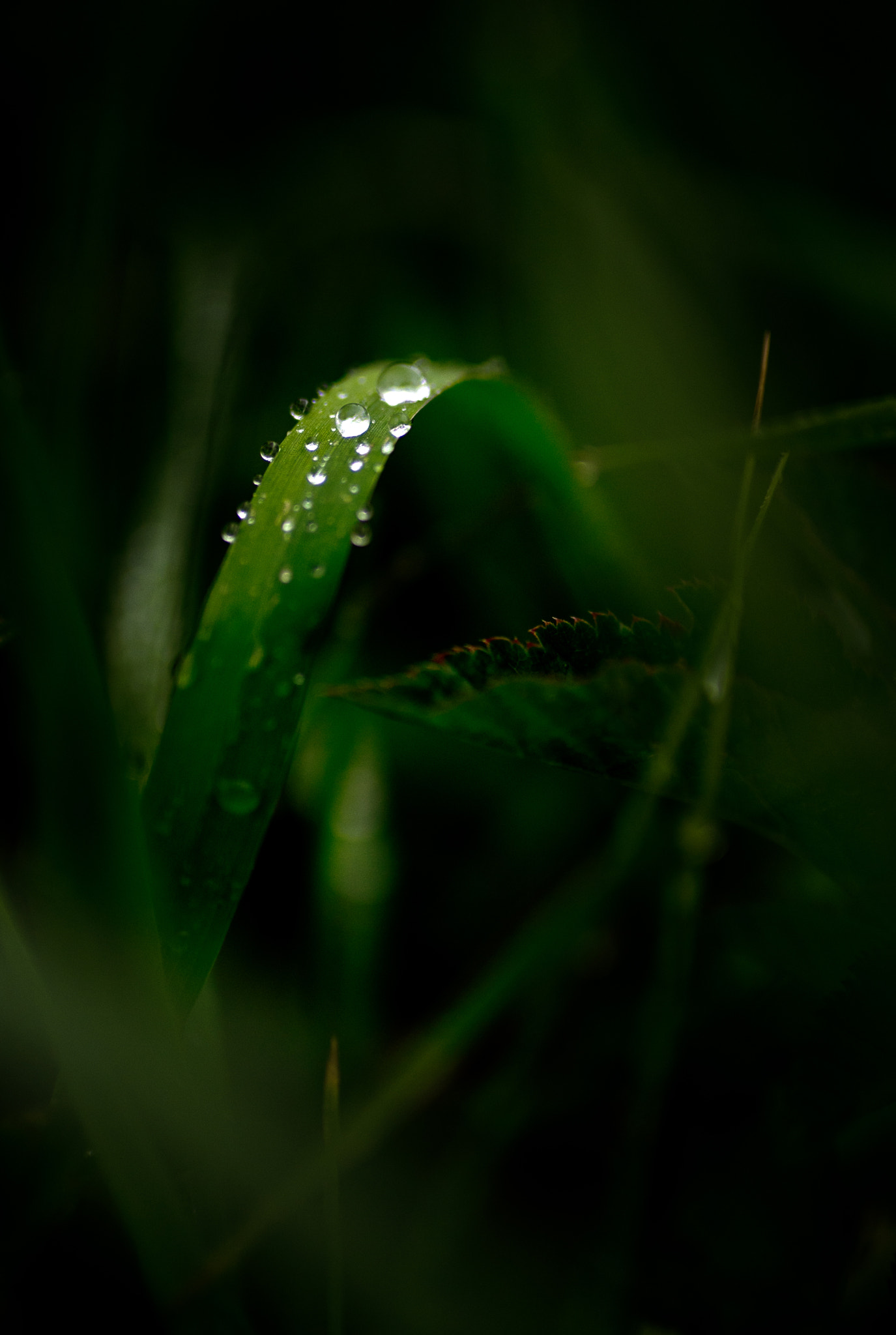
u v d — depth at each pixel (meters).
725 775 0.19
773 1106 0.19
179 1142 0.19
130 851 0.18
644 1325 0.19
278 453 0.20
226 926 0.19
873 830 0.19
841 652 0.19
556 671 0.19
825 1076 0.19
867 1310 0.19
